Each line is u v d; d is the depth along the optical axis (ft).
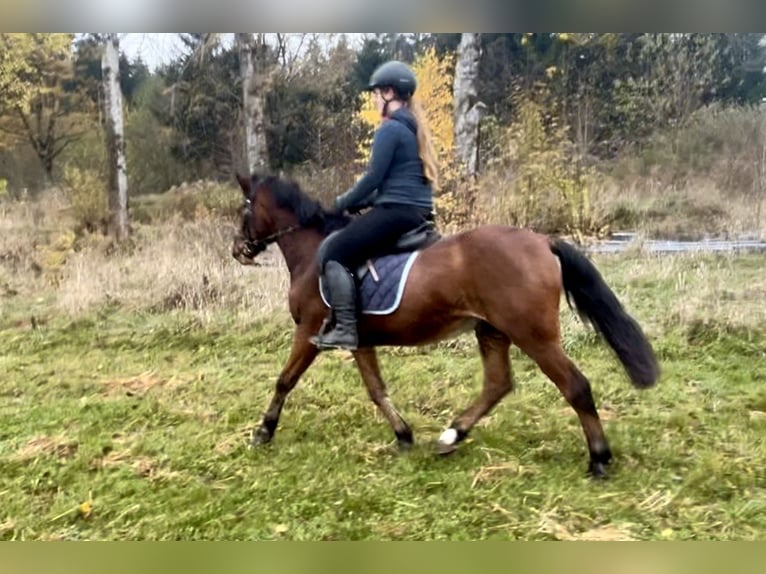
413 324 11.85
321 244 12.42
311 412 15.26
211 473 12.28
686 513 10.12
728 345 18.08
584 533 9.73
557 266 11.22
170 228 28.81
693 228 25.93
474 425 13.51
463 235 11.71
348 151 32.89
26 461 12.92
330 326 12.41
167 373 18.30
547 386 16.29
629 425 13.65
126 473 12.32
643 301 20.58
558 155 26.84
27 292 24.85
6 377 18.34
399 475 11.88
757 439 12.80
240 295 23.00
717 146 30.25
